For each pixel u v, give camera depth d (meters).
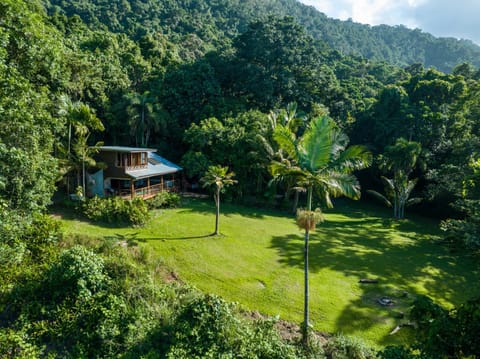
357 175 42.44
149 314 10.31
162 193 26.16
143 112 33.78
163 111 35.53
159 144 36.53
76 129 21.64
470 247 16.86
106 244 14.27
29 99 12.23
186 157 31.33
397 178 30.97
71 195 21.73
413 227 28.70
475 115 32.19
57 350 9.09
